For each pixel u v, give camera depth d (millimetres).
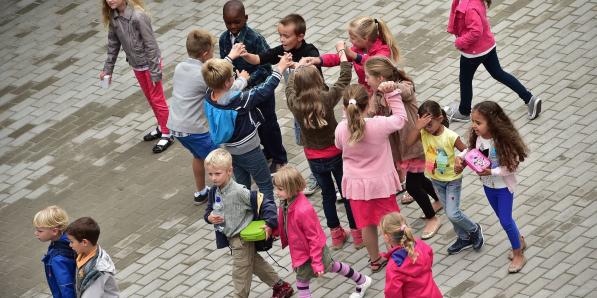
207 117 15312
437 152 14477
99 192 18328
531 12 20438
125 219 17516
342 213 16547
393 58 15758
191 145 16719
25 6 24516
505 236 15203
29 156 19641
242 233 13906
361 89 13867
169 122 16688
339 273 14250
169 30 22438
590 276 14133
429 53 19922
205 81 15078
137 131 19781
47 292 16328
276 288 14781
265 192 16125
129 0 18234
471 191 16312
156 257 16453
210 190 14180
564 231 15078
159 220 17344
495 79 17781
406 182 15336
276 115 18656
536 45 19484
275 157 17734
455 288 14352
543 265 14477
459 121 17969
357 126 13789
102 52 22375
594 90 17984
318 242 13617
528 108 17547
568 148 16750
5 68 22375
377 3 21812
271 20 21891
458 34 17328
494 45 17188
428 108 14195
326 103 14414
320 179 15156
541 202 15734
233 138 15414
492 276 14469
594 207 15438
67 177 18891
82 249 12875
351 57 15445
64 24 23578
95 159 19219
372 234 14641
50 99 21156
